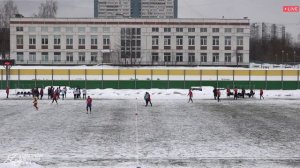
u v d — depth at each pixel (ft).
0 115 159.63
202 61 394.73
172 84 285.23
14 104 197.67
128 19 393.70
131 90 267.18
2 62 334.03
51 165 86.48
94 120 148.25
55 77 288.30
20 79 286.25
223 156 95.45
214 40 394.32
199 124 140.87
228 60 394.73
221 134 123.03
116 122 144.05
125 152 98.94
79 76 289.94
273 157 94.79
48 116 157.48
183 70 291.79
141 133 123.85
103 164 87.66
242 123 143.64
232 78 290.97
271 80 286.05
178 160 91.61
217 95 224.33
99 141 111.75
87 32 392.27
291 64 449.89
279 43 613.93
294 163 89.51
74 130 128.26
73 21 391.04
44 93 255.50
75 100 218.18
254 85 285.23
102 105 194.70
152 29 393.70
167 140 113.60
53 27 391.24
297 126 138.21
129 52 393.91
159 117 156.25
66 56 392.47
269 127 135.95
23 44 391.04
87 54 393.29
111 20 392.47
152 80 284.61
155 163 88.89
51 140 112.78
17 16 414.82
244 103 207.00
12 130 127.65
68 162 89.20
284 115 163.73
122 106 190.80
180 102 210.18
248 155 96.73
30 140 112.57
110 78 288.92
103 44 393.91
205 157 94.48
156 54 394.73
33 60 391.86
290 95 251.60
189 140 113.80
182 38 393.91
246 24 393.29
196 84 286.25
